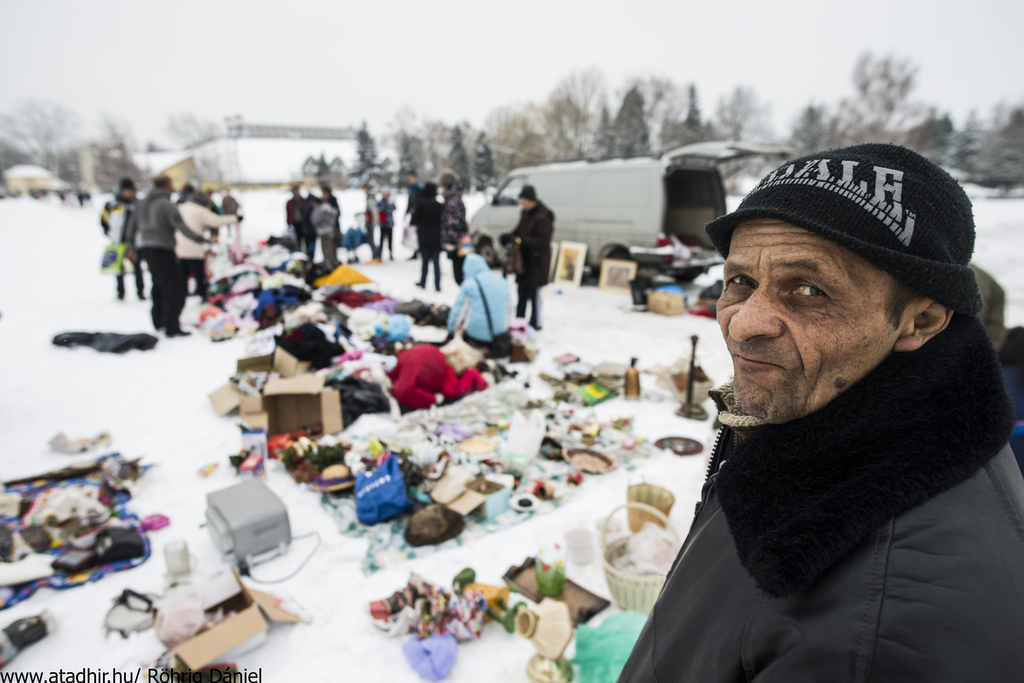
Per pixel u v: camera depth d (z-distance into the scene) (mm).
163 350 6023
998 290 2750
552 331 6898
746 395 648
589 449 3762
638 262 8812
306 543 2875
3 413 4434
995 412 542
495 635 2293
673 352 6090
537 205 6629
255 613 2189
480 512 3090
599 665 1974
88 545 2746
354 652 2203
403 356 4699
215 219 7574
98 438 3965
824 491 543
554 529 2973
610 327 7102
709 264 8812
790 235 595
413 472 3211
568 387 4879
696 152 8148
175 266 6371
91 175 73812
